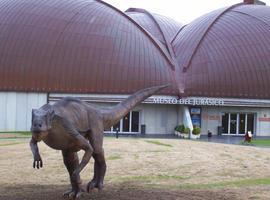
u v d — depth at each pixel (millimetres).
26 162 19766
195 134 42844
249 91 47531
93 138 11414
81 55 45656
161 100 45406
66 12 49094
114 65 46062
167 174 17219
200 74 47688
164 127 46625
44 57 44938
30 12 48062
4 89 43406
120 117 12523
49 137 10180
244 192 13250
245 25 52656
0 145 26500
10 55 44625
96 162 11758
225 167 19328
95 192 12648
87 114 11352
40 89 43875
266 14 55219
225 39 50938
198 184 14914
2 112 43469
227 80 47531
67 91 44188
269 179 16391
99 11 51188
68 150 10922
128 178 16062
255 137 45969
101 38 47562
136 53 47750
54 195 12234
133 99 13062
